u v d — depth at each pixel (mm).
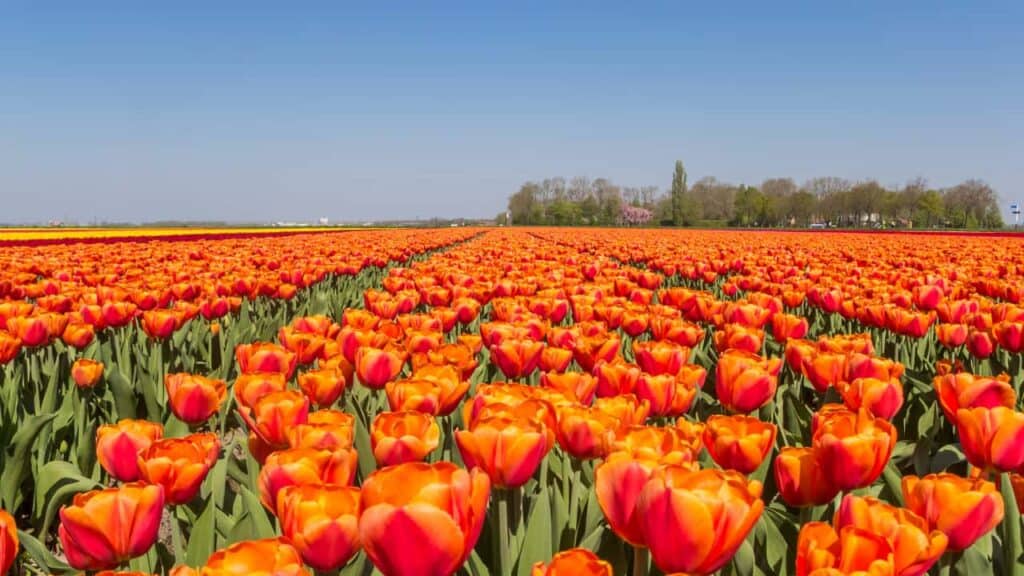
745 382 3520
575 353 4582
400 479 1934
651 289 11469
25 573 4352
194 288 8672
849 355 4152
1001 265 14086
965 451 2818
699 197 155875
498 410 2934
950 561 2404
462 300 7469
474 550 2873
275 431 3002
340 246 21547
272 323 8633
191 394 3547
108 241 36844
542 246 24969
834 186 142375
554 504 3041
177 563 3002
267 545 1909
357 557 2627
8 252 19172
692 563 1888
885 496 3479
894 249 23078
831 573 1743
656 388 3557
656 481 1897
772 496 3816
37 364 6184
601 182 164375
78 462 5023
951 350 7340
